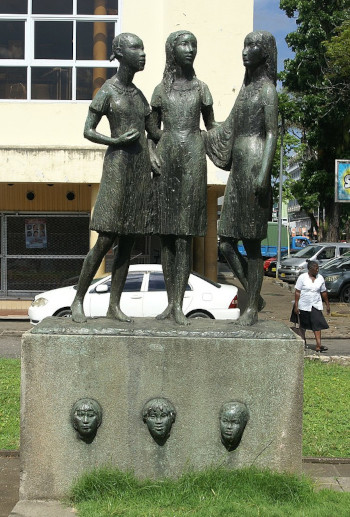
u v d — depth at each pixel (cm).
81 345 428
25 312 1608
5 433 609
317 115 2730
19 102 1527
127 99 445
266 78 448
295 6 2789
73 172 1430
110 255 1434
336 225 3073
